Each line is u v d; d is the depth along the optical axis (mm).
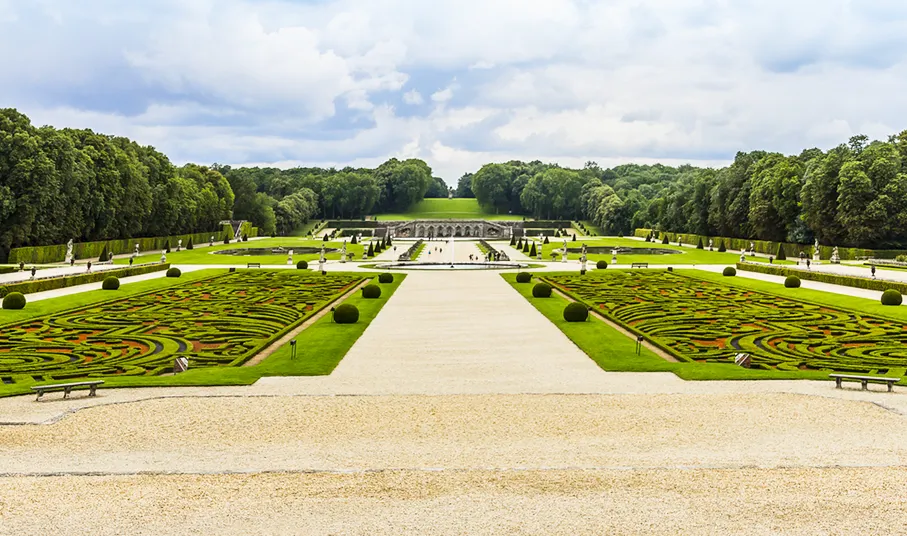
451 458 18906
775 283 66000
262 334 38594
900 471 17734
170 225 139375
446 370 30203
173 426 21828
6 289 54031
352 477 17516
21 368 30375
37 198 89000
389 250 135375
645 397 25266
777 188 120562
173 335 38281
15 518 15227
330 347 35156
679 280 68375
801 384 27406
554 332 39562
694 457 18906
